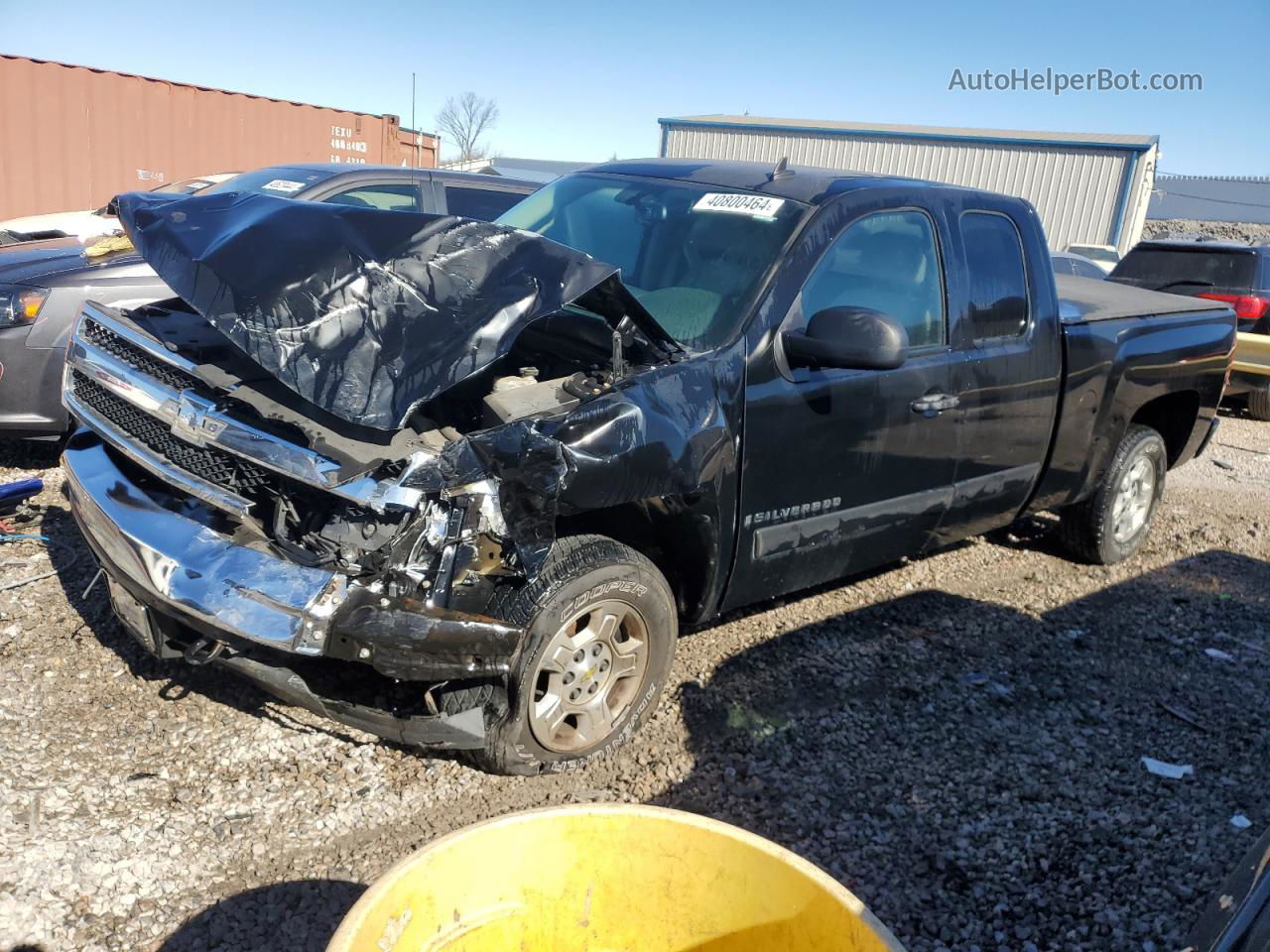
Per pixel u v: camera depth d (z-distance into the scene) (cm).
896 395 407
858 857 306
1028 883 302
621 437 318
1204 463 908
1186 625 516
